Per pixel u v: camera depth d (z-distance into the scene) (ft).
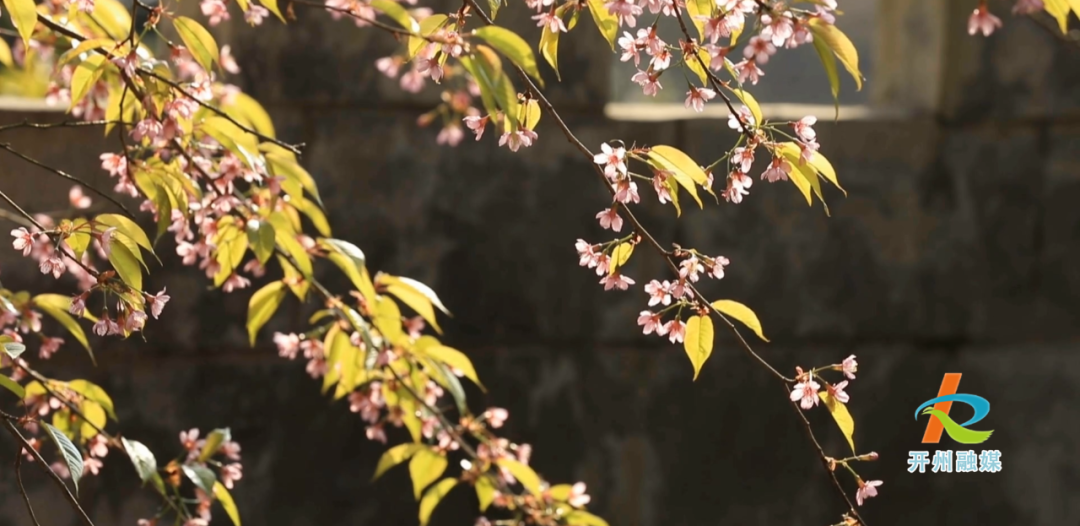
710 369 14.99
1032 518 15.84
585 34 14.08
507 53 10.19
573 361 14.65
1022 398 15.70
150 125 10.88
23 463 13.53
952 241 15.23
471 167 14.11
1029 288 15.49
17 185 13.23
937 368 15.49
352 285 13.88
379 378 12.12
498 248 14.25
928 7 15.29
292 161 11.44
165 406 13.70
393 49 13.75
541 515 12.30
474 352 14.34
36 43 11.91
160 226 11.06
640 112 14.60
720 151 14.43
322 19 13.58
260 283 13.78
